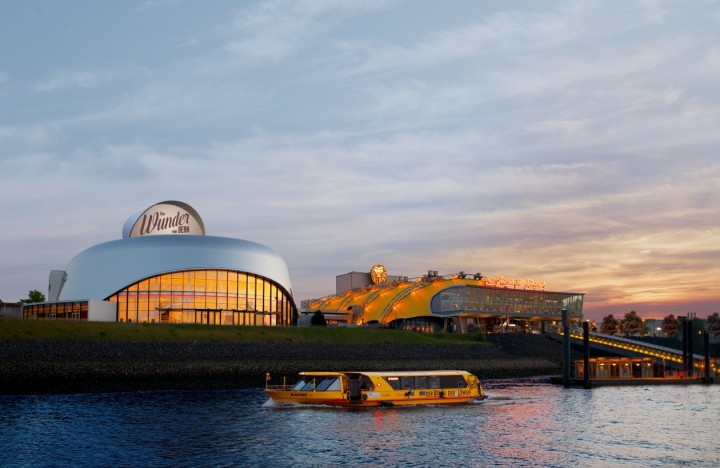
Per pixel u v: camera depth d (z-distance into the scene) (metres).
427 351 145.12
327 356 126.94
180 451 53.47
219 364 107.94
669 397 94.38
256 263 146.50
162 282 138.12
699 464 51.19
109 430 61.50
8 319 103.31
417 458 52.16
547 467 49.69
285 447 55.62
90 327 109.31
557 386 113.56
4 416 68.44
